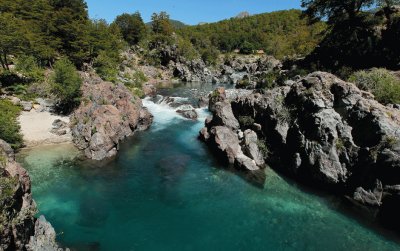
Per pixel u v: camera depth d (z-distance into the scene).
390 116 25.42
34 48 56.62
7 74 50.66
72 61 67.12
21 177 18.45
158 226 22.39
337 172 26.81
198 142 39.81
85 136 35.31
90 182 28.41
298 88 31.61
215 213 24.20
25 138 36.03
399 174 22.83
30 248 17.16
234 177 30.03
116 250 19.66
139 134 42.38
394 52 39.75
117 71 76.44
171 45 120.69
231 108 39.78
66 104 44.69
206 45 154.00
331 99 28.64
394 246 20.58
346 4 45.97
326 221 23.23
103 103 41.94
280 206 25.22
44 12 68.81
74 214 23.23
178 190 27.59
